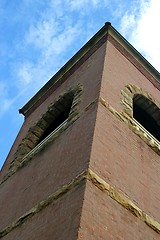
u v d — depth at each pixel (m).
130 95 9.78
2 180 9.92
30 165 8.90
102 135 7.10
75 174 6.30
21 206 7.50
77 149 7.01
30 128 11.45
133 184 6.89
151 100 10.78
